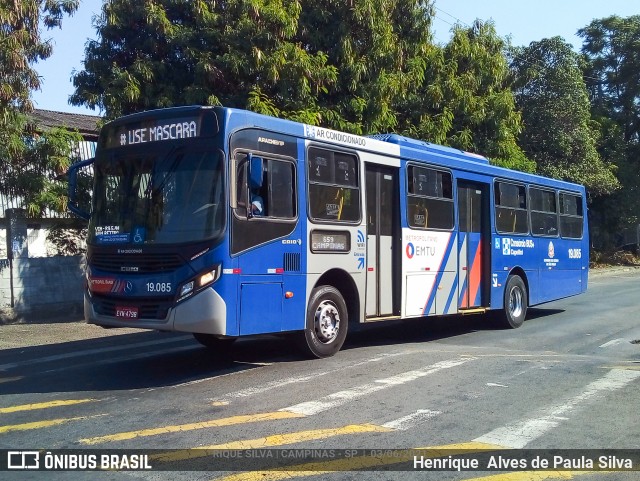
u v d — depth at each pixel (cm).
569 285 1700
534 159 3089
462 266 1292
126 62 1661
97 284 883
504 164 2042
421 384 820
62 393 802
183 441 604
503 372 890
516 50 3098
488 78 2031
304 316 941
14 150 1475
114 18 1586
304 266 936
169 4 1606
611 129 3744
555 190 1653
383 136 1177
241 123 854
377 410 704
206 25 1562
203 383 838
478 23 2123
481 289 1359
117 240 875
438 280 1216
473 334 1340
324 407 714
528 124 3092
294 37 1622
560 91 3095
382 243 1097
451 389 796
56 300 1655
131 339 1270
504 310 1406
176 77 1606
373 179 1089
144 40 1627
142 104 1598
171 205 846
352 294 1038
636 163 3925
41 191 1573
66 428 651
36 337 1337
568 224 1714
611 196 3762
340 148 1011
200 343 1152
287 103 1556
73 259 1695
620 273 3319
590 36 4047
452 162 1270
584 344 1216
